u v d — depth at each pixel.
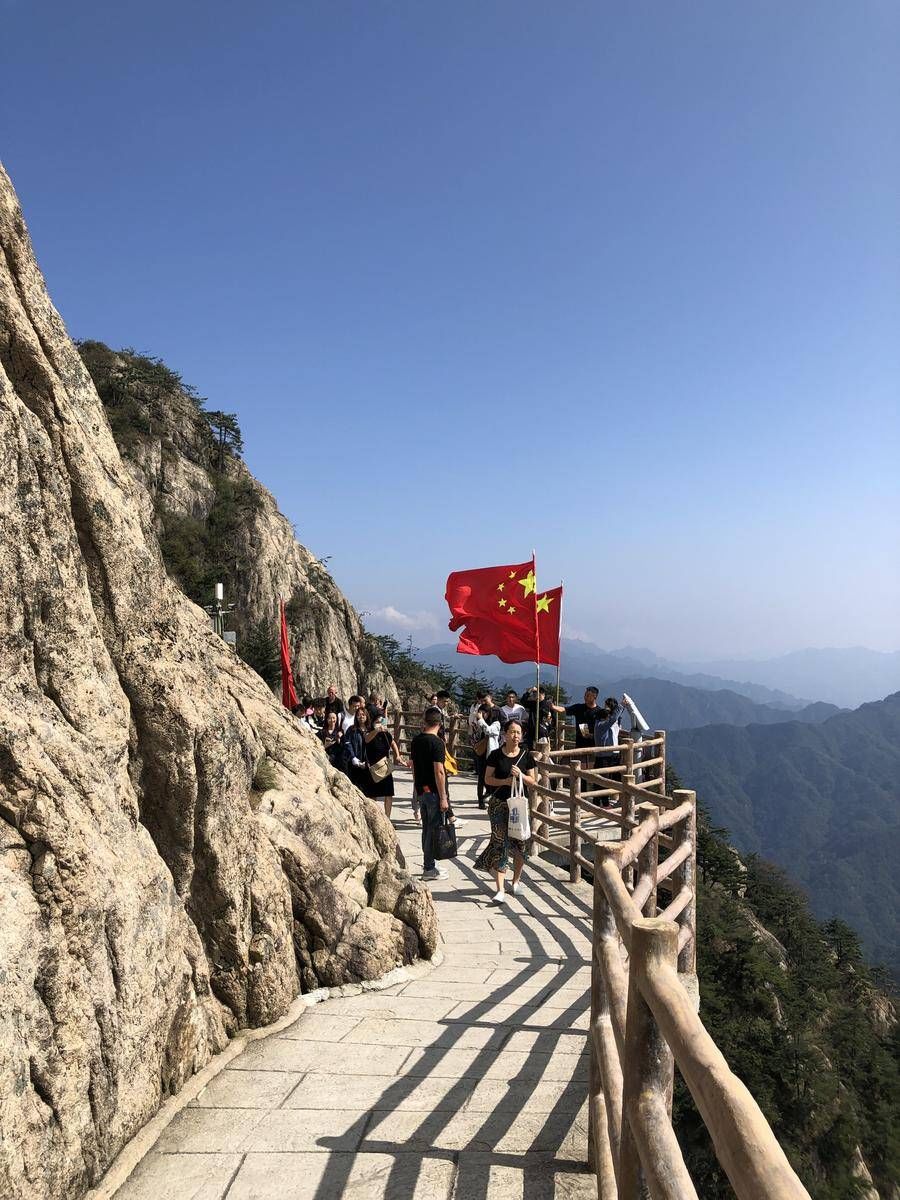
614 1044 3.32
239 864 5.11
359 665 71.56
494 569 13.90
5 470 3.59
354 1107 4.34
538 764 10.91
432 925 6.77
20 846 3.38
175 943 4.41
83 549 4.30
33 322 4.10
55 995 3.32
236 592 62.59
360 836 6.91
